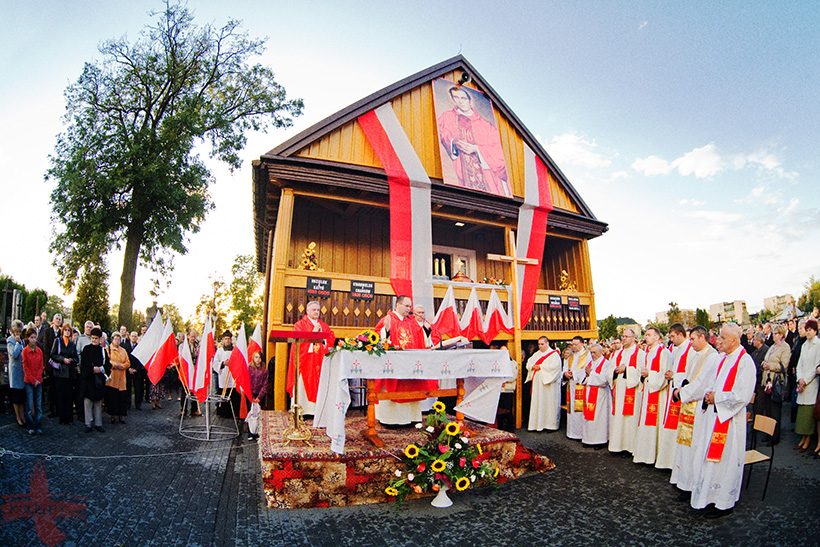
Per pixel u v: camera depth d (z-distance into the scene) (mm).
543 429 10445
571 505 5711
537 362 10422
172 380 12609
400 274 10242
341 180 9938
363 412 8883
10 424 9055
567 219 13078
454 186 11156
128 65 19641
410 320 7523
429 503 5785
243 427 10102
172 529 4723
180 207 18688
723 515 5309
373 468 5828
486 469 6082
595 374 8742
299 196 10344
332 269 12102
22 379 8445
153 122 19828
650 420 7469
